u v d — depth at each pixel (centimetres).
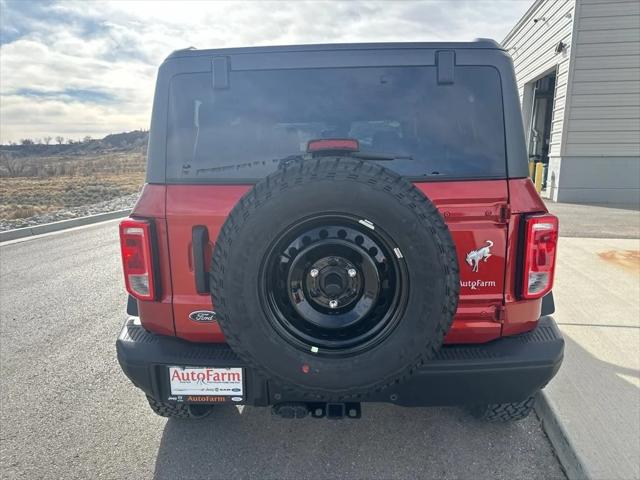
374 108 218
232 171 218
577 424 257
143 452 260
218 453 258
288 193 178
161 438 272
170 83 219
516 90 214
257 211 179
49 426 286
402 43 216
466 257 207
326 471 241
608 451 235
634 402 278
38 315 488
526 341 214
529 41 1576
